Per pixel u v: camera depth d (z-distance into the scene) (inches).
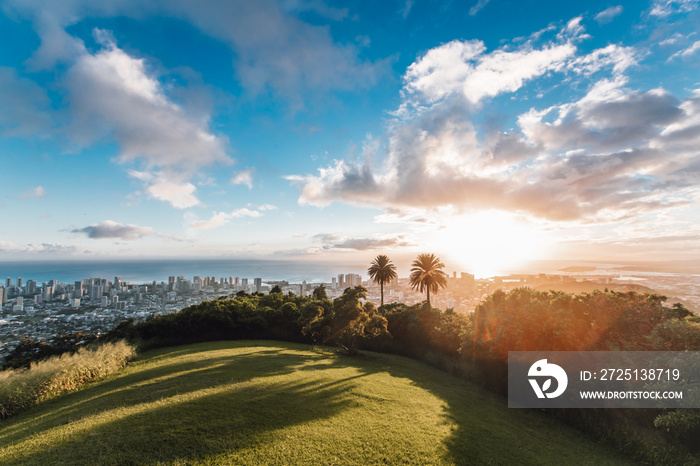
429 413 404.2
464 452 297.9
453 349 847.7
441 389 587.8
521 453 322.7
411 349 1067.3
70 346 924.6
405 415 379.6
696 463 308.3
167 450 237.1
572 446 379.9
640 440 374.9
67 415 332.2
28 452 231.5
